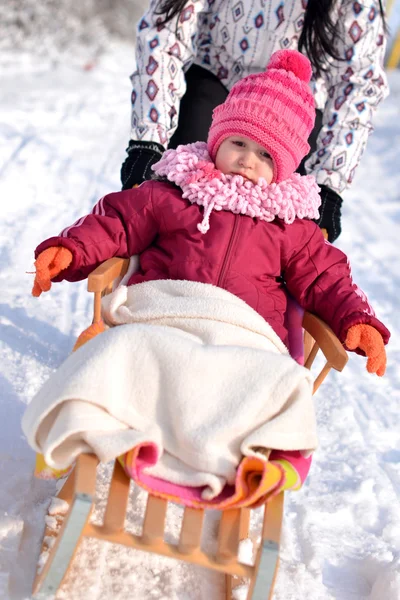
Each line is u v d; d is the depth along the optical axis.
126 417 1.69
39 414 1.67
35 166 5.51
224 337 1.88
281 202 2.18
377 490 2.64
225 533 1.69
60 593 1.82
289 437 1.70
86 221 2.16
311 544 2.28
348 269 2.27
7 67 10.20
